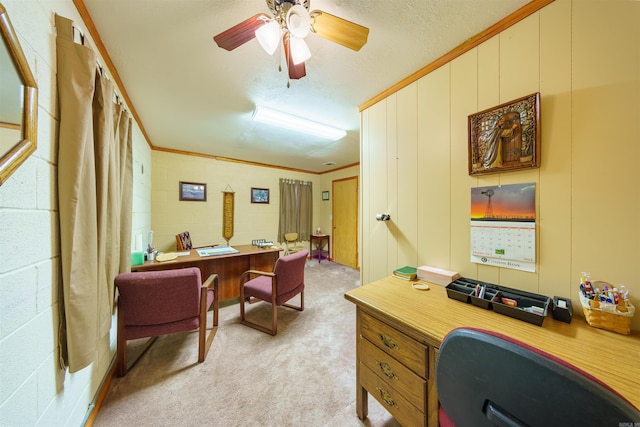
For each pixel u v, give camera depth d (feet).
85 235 3.21
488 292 3.61
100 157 3.70
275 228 15.67
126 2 3.45
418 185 5.18
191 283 5.13
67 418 3.13
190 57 4.73
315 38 4.19
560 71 3.23
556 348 2.39
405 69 5.14
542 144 3.38
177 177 12.01
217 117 7.71
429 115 4.95
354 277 12.67
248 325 7.16
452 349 1.90
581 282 2.98
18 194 2.28
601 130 2.91
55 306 2.87
